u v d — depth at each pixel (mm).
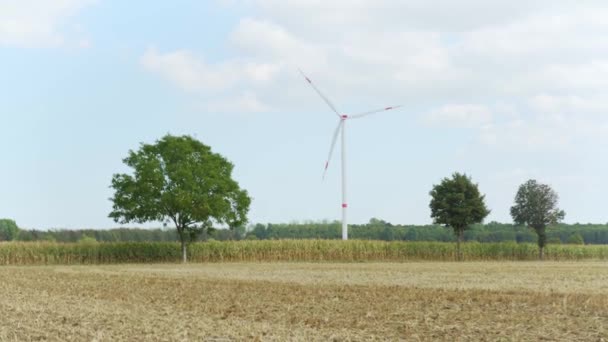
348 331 20141
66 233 87312
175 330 19906
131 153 70250
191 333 19531
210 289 33469
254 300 28453
